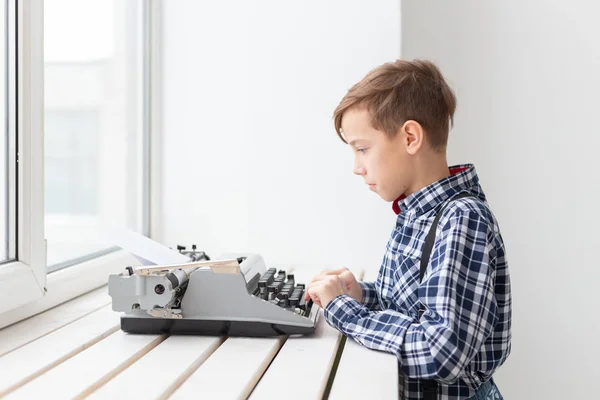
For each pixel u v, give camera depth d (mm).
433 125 984
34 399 649
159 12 1665
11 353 818
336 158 1603
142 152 1681
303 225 1626
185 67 1662
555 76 1706
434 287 832
